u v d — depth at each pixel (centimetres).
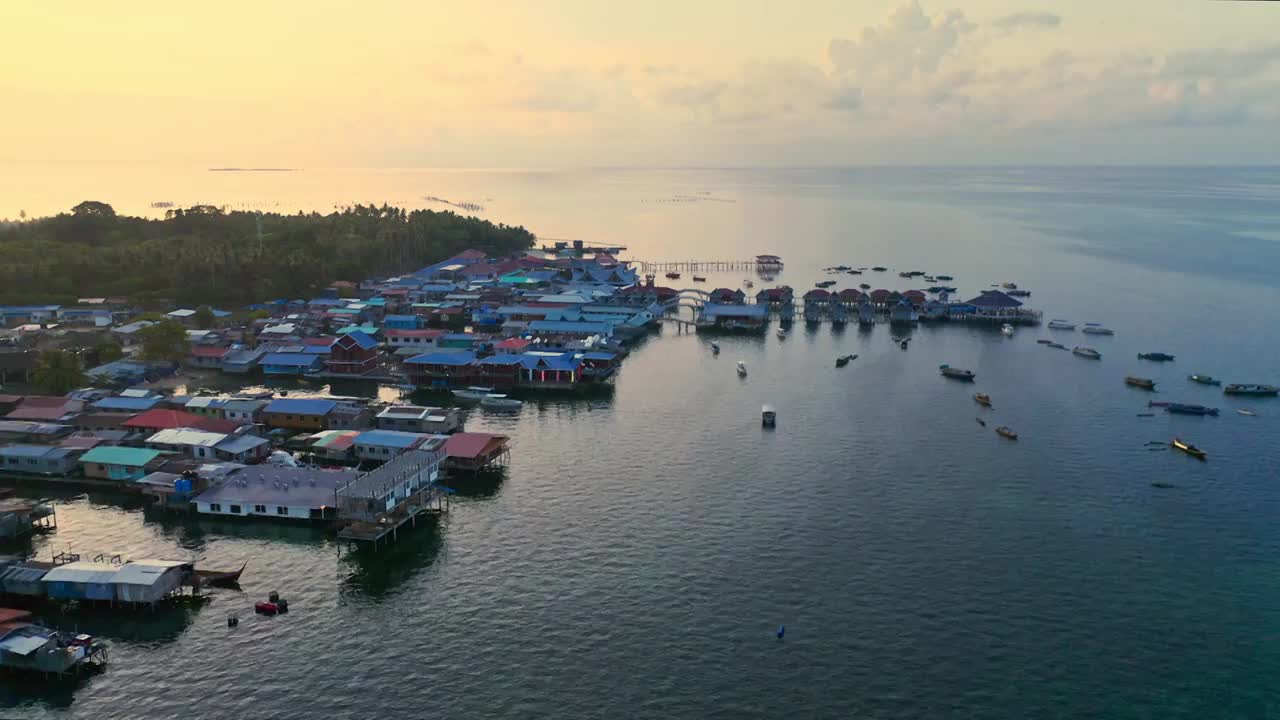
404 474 12369
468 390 18762
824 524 12094
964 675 8719
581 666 8875
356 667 8875
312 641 9325
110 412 15862
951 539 11644
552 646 9219
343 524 12031
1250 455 14812
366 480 12112
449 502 12850
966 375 19775
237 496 12325
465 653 9106
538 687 8538
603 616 9781
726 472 14050
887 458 14675
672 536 11744
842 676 8694
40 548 11356
